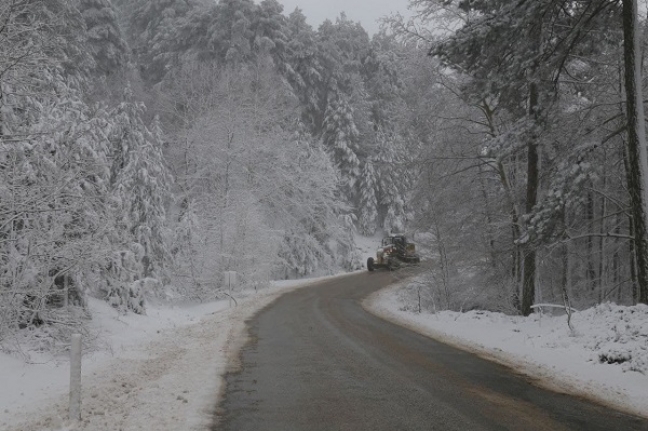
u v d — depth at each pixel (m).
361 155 60.34
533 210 12.95
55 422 5.80
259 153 36.31
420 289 23.05
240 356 10.01
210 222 27.66
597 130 14.48
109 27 45.66
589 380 8.08
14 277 9.72
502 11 13.20
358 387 7.51
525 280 16.14
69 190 10.95
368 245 56.38
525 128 14.05
